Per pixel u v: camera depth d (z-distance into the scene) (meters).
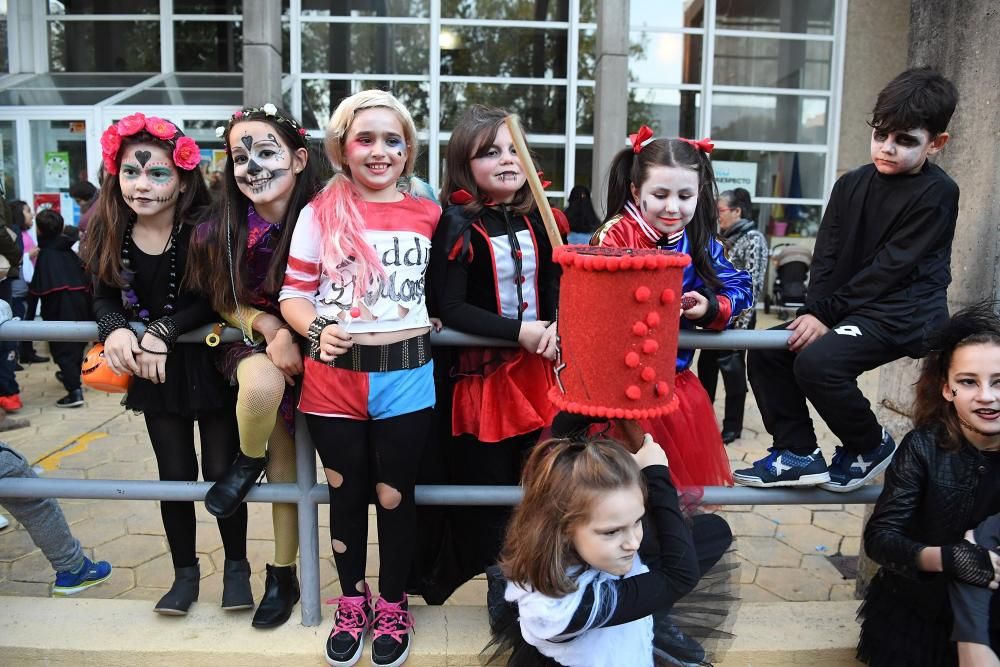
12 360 5.67
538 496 1.66
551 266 2.25
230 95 10.23
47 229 6.07
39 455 4.66
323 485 2.18
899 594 2.03
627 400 1.62
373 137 1.89
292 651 2.12
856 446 2.15
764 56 11.38
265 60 8.28
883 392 2.94
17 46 11.33
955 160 2.48
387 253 1.92
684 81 11.38
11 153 9.59
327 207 1.92
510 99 11.05
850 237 2.21
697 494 2.07
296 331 1.95
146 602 2.37
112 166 2.02
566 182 11.17
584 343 1.62
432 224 2.03
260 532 3.59
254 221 2.04
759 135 11.54
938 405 1.97
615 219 2.13
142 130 2.01
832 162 11.53
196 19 11.45
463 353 2.23
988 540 1.80
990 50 2.34
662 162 1.99
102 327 2.02
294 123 2.03
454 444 2.41
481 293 2.19
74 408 5.82
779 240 11.63
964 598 1.80
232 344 2.09
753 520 3.83
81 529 3.59
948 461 1.92
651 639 1.79
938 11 2.52
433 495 2.12
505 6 10.91
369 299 1.90
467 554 2.52
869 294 2.06
